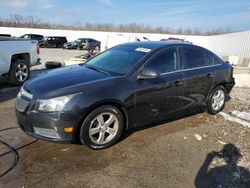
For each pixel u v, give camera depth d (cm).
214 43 3062
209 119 552
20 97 396
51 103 356
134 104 414
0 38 794
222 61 580
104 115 392
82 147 406
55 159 371
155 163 372
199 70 513
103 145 397
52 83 391
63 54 2170
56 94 360
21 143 415
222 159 393
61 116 355
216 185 332
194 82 500
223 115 572
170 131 480
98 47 3097
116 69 439
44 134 371
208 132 486
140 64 429
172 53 479
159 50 461
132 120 423
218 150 421
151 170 355
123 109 405
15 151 389
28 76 859
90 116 374
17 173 337
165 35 3894
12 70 792
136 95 414
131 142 429
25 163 359
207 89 537
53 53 2270
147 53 450
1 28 3881
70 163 363
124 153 394
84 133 375
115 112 398
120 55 479
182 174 350
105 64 470
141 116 432
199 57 527
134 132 465
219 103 579
